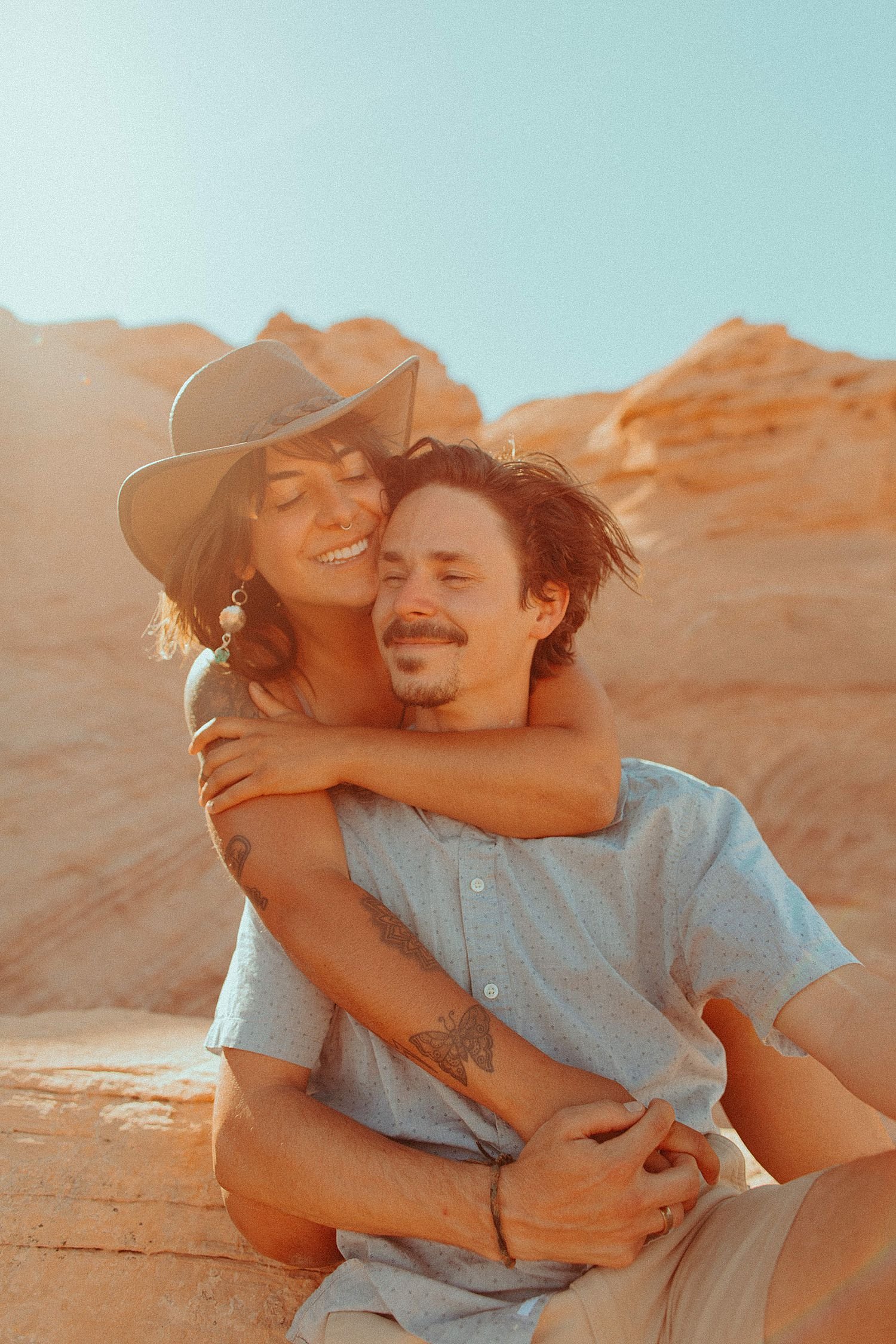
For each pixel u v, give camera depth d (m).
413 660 1.83
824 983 1.55
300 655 2.39
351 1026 1.81
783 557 17.69
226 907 7.76
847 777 10.46
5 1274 2.18
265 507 2.20
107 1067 2.56
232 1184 1.69
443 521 1.83
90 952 7.00
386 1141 1.63
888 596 14.10
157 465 2.18
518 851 1.78
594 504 2.01
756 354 21.64
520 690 1.97
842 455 19.73
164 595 2.46
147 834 8.23
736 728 11.46
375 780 1.81
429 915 1.77
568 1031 1.71
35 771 8.53
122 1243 2.23
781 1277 1.45
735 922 1.64
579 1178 1.47
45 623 10.90
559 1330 1.54
